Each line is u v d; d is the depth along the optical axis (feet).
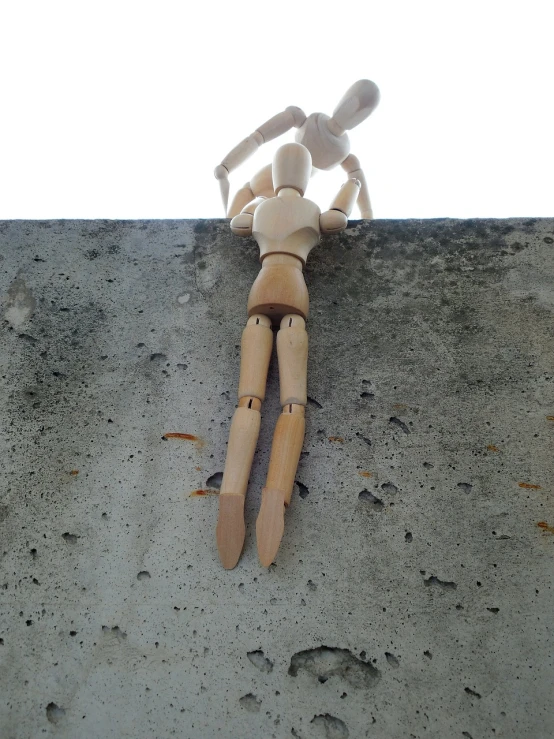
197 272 1.44
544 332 1.32
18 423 1.26
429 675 1.00
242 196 1.76
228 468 1.12
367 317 1.36
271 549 1.04
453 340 1.32
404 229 1.47
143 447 1.23
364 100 1.78
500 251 1.42
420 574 1.08
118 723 0.98
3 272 1.45
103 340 1.36
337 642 1.03
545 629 1.03
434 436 1.21
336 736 0.96
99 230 1.50
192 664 1.02
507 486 1.15
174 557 1.11
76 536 1.14
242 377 1.22
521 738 0.95
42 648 1.05
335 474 1.18
